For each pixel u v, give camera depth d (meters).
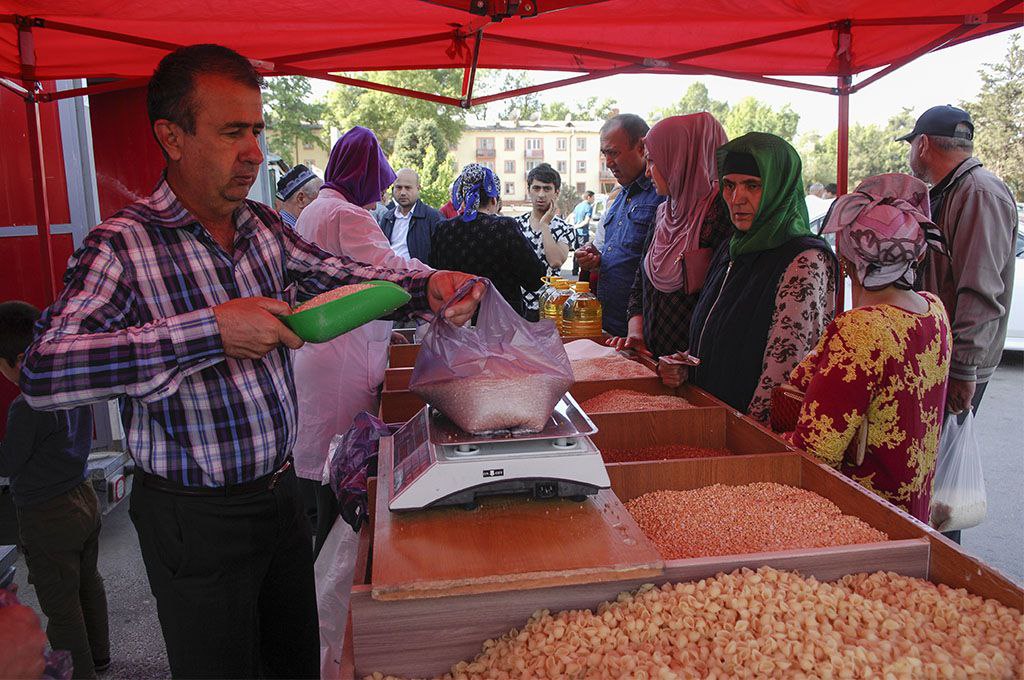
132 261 1.47
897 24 2.94
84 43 3.04
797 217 2.17
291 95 31.50
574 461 1.37
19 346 2.30
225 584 1.64
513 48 3.54
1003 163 18.00
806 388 1.83
